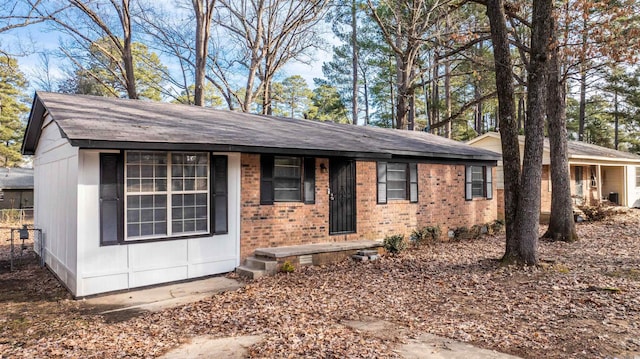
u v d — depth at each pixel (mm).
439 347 4414
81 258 6938
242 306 6230
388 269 8680
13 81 30297
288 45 22469
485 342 4543
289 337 4766
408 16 19891
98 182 7113
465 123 35781
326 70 33656
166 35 20375
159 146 6836
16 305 6715
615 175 22688
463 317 5465
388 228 11633
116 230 7270
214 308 6188
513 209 8516
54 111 7512
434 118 30578
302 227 9844
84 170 6973
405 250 10945
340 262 9461
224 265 8547
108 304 6625
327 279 7871
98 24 16531
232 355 4332
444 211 13172
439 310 5820
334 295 6734
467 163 13945
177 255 7934
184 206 8078
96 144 6250
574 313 5418
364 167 11141
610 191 22969
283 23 22062
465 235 13273
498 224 14484
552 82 12367
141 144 6660
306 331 4973
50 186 9578
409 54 20266
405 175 12227
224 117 10680
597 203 17516
